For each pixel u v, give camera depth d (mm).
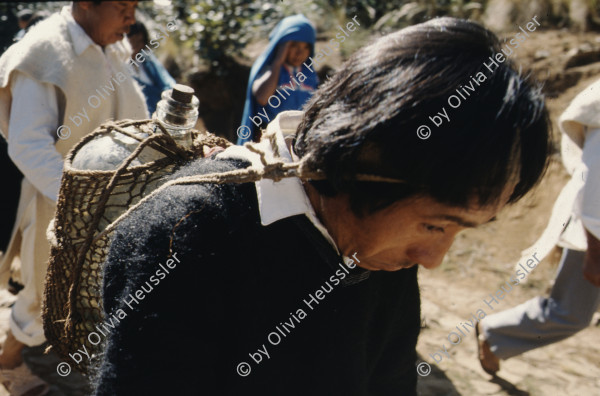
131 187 1107
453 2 6301
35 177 2062
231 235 882
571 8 6059
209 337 880
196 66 5852
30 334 2475
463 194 752
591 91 2264
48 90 2139
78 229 1146
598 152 2215
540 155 781
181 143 1154
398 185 778
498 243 4223
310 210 906
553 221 2539
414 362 1276
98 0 2111
